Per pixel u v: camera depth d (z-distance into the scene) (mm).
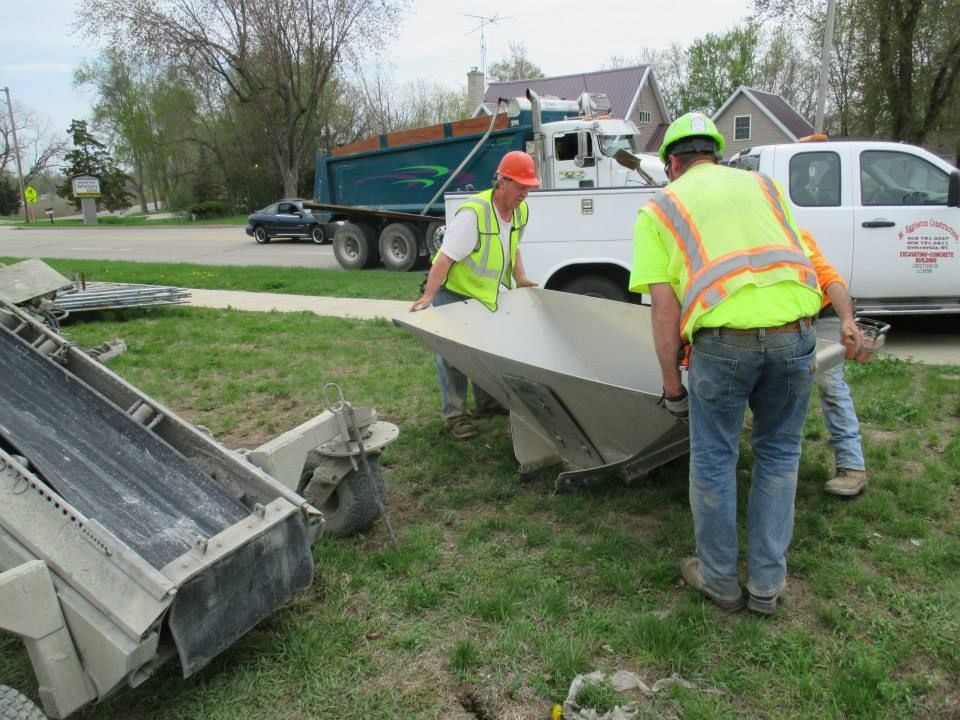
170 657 2465
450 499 4207
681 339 3096
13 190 69562
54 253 23594
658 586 3275
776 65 53375
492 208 4637
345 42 37281
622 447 3939
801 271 2799
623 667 2797
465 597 3244
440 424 5406
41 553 2305
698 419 2941
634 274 2930
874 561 3467
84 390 3402
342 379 6703
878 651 2826
